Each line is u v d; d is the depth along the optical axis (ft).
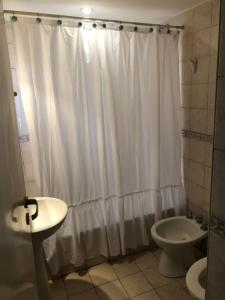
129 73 7.16
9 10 6.01
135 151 7.65
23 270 2.71
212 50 6.51
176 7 6.75
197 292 4.94
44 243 7.09
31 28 6.07
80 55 6.62
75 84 6.65
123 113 7.29
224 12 2.52
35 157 6.61
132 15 7.13
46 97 6.52
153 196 8.04
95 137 7.20
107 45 6.72
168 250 7.04
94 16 7.04
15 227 2.46
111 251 7.88
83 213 7.45
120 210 7.59
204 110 7.07
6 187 2.21
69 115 6.72
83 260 7.61
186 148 8.09
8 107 2.84
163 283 7.14
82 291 7.03
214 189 2.98
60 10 6.46
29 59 6.17
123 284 7.19
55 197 7.08
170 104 7.72
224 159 2.76
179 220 7.86
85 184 7.32
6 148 2.39
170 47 7.44
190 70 7.39
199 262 5.70
